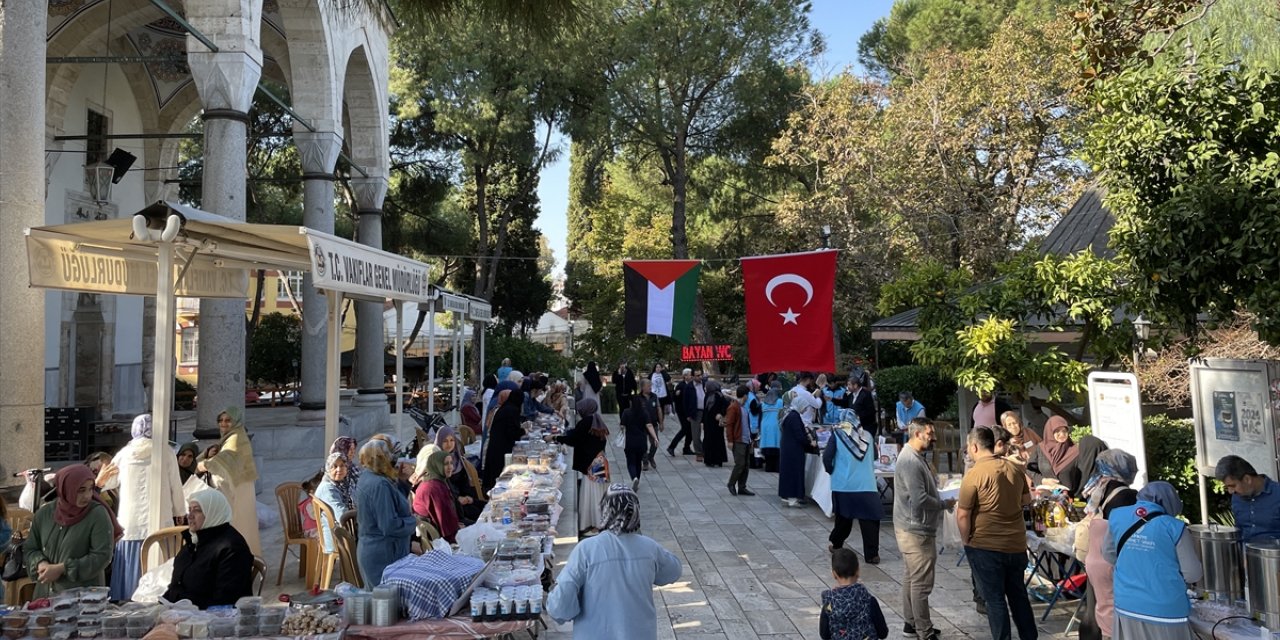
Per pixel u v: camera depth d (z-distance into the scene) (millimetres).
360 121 20031
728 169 35312
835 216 27047
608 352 37438
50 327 18641
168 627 4395
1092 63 7977
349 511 6816
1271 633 4562
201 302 11797
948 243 24422
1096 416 8164
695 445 18297
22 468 6980
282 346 30797
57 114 18719
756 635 6645
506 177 38438
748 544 9922
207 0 11656
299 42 15812
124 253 7148
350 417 17188
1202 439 7254
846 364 29188
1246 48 9102
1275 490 5270
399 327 10844
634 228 39156
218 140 11555
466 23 4863
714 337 37688
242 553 4953
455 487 9562
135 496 6121
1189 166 6961
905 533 6324
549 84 30750
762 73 32000
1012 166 24250
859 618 4984
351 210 32906
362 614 4730
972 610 7168
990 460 5867
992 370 8922
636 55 30578
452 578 5000
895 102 26625
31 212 7066
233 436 7434
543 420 15180
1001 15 30922
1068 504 7320
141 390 22344
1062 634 6484
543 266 54250
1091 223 14547
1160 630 4602
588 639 4035
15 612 4637
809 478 12375
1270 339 6156
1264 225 6066
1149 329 8961
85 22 17969
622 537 4195
